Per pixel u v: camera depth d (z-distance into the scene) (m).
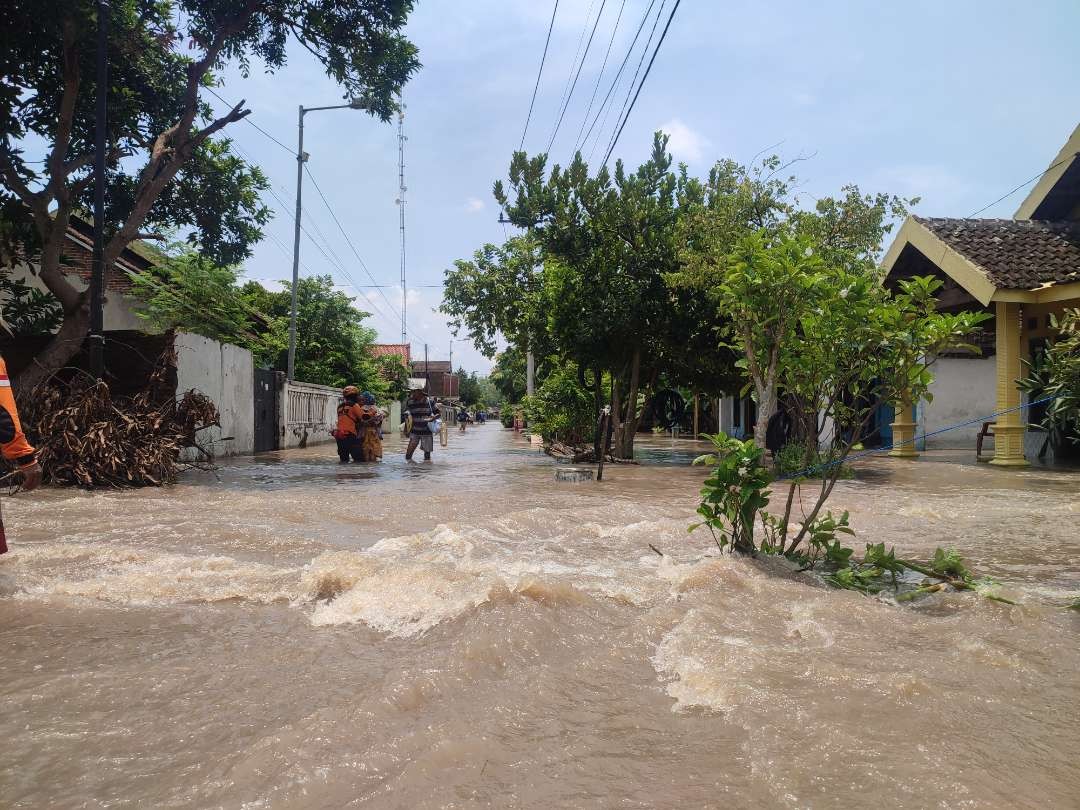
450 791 1.90
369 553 5.06
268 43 14.60
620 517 7.02
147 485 10.03
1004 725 2.32
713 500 4.89
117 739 2.20
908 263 16.78
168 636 3.21
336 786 1.92
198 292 14.88
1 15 11.70
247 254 16.33
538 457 18.22
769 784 1.93
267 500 8.27
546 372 26.20
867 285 4.61
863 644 3.16
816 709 2.40
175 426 10.96
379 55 14.43
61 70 12.80
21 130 12.62
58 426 9.83
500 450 22.03
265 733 2.23
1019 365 14.06
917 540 6.06
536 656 3.00
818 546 4.88
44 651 3.00
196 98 12.80
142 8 12.99
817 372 4.96
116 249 12.11
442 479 11.54
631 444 16.48
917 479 11.54
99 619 3.46
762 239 5.12
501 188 16.19
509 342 23.25
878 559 4.59
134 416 10.39
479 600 3.63
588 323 15.60
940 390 20.47
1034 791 1.91
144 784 1.93
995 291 13.32
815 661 2.88
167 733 2.23
